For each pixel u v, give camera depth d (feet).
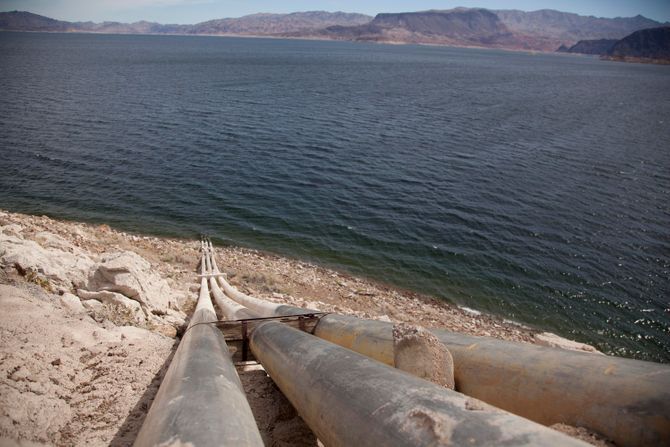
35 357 17.63
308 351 14.40
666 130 167.53
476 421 7.09
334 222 78.07
